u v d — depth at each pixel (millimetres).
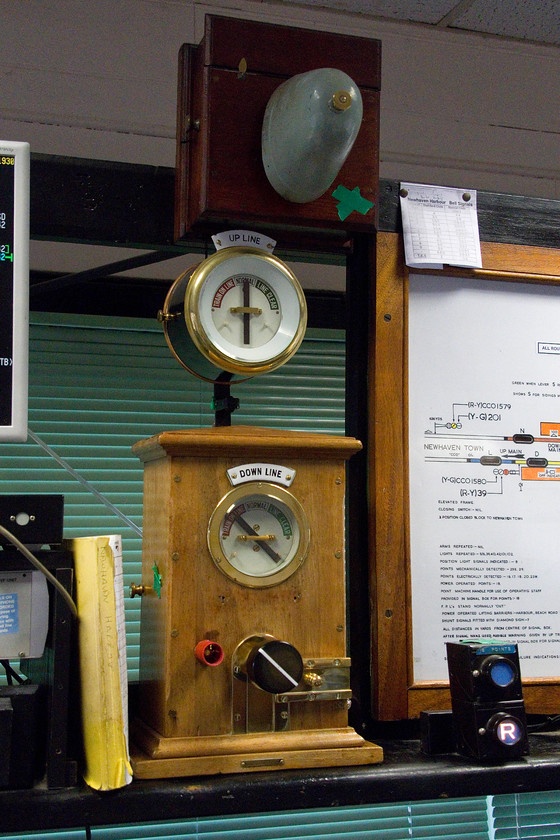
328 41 1334
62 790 1064
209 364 1311
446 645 1309
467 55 2457
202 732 1150
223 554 1184
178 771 1112
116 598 1102
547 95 2535
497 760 1223
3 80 2064
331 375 2098
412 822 1945
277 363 1292
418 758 1238
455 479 1428
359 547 1412
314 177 1220
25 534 1098
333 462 1260
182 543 1176
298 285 1315
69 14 2131
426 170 2387
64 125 2102
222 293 1275
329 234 1419
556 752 1283
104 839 1773
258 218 1293
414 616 1382
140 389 1985
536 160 2500
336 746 1188
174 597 1163
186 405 2012
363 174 1347
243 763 1137
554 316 1522
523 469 1461
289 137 1178
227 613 1183
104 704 1065
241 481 1205
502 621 1416
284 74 1308
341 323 2102
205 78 1277
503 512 1441
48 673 1135
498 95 2480
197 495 1189
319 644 1218
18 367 1169
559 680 1423
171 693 1144
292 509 1221
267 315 1297
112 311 1967
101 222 1384
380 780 1155
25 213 1200
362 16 2363
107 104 2137
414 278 1460
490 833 1985
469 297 1482
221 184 1272
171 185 1419
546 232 1538
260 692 1180
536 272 1515
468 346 1466
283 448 1219
